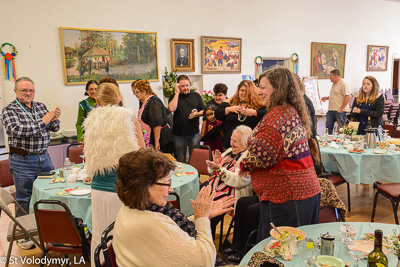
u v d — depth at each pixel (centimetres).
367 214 416
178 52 673
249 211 272
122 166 141
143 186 138
